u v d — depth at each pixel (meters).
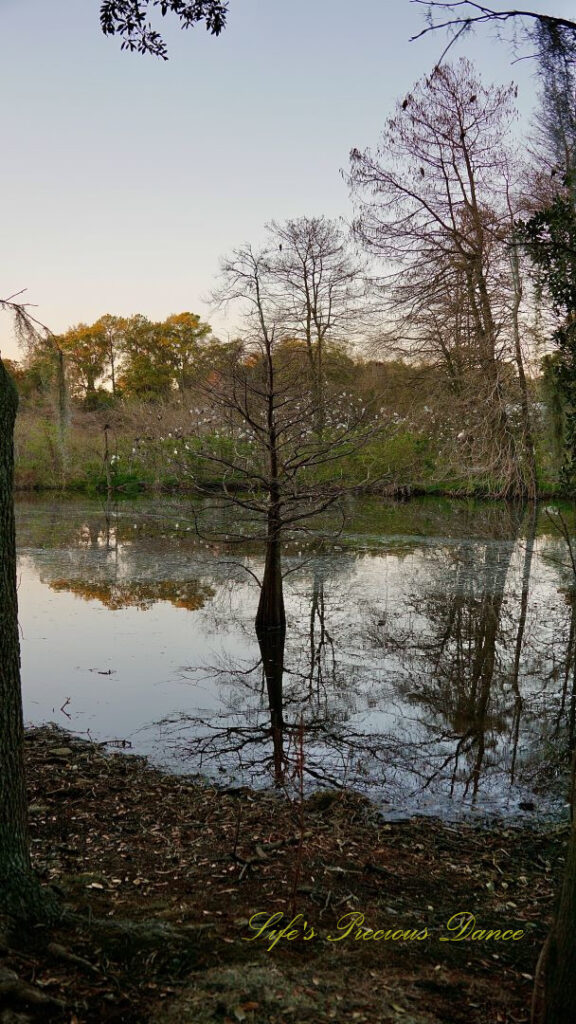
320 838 4.35
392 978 2.87
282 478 10.04
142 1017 2.44
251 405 10.45
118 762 5.66
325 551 16.77
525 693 7.61
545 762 5.88
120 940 2.89
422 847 4.35
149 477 30.28
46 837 4.24
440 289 24.75
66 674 7.93
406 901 3.61
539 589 12.75
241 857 4.00
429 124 24.56
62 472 30.98
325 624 10.35
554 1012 2.44
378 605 11.54
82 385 46.97
